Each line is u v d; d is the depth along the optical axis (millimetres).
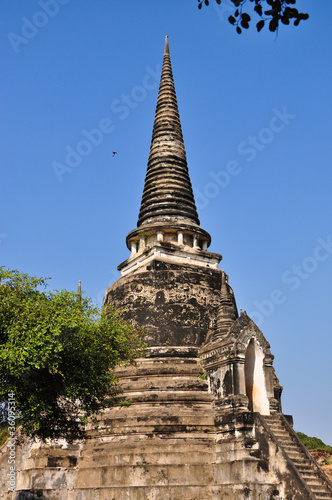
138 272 34000
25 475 26703
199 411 27656
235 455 25281
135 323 31984
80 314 22922
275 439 24703
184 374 29641
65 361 22625
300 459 25562
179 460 25859
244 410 26500
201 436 26750
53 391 22984
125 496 24406
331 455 44094
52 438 25812
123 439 27000
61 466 26578
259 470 24391
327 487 24141
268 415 28344
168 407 28000
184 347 31062
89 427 28188
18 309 21000
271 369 29312
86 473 26234
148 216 36969
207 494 24359
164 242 34438
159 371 29625
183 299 32625
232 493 23719
